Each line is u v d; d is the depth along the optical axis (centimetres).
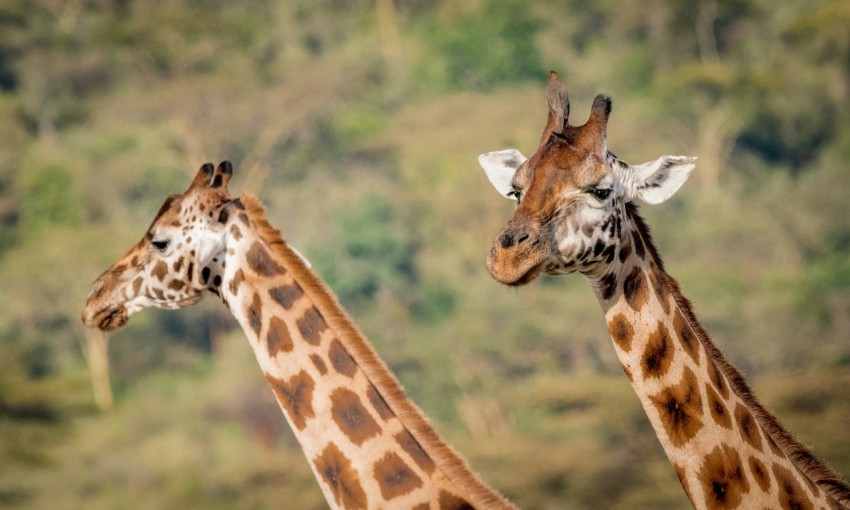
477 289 7119
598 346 6719
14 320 7531
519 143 8038
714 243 7656
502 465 5447
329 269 7738
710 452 793
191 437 6638
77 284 7519
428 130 8394
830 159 8938
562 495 5288
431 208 7806
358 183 8675
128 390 7350
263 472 5828
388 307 7481
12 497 6122
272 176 8912
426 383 6594
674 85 8906
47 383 6644
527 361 6625
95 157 9156
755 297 6944
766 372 6619
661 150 8131
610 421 5547
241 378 6731
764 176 9081
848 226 8012
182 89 8800
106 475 6178
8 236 8544
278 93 8881
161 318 7725
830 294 7300
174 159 8800
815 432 5119
